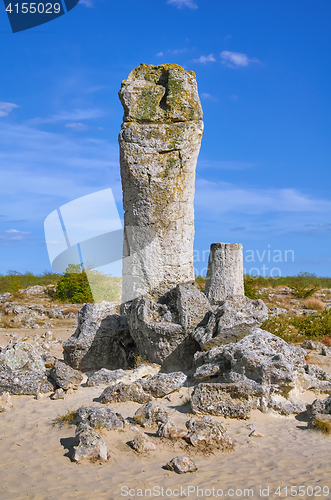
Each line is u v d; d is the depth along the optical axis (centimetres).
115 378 806
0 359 816
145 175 881
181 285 873
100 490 448
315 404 662
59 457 529
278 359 704
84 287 2383
